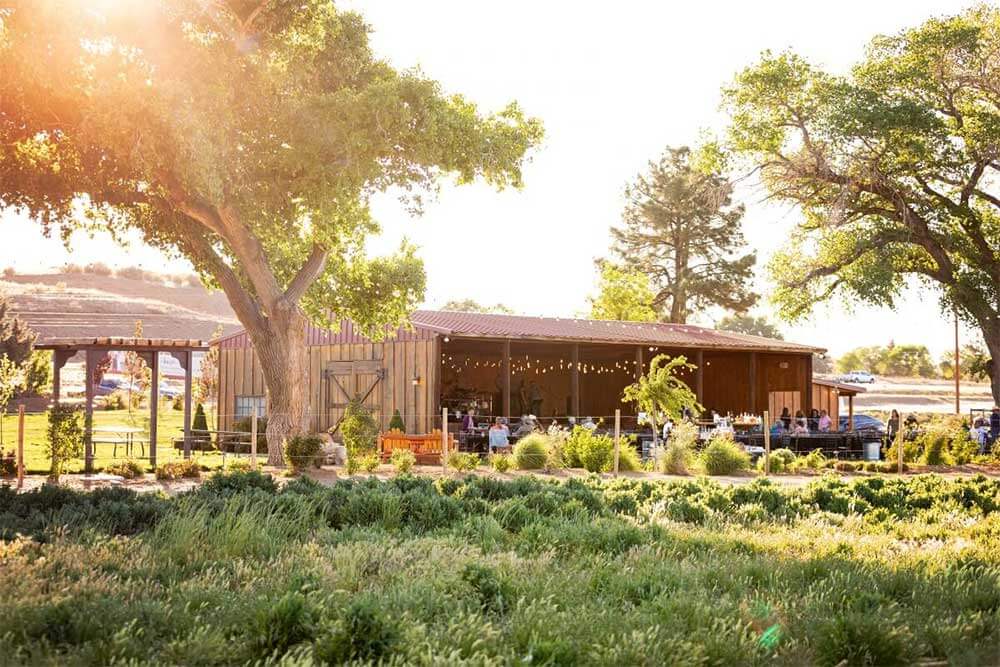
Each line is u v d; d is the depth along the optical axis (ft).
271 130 68.28
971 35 107.96
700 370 117.19
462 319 105.81
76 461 72.18
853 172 113.60
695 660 18.29
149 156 61.98
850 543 34.73
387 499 37.96
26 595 21.16
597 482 51.47
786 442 98.48
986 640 21.03
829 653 19.45
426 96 69.21
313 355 112.16
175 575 25.00
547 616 20.74
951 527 41.93
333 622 18.58
